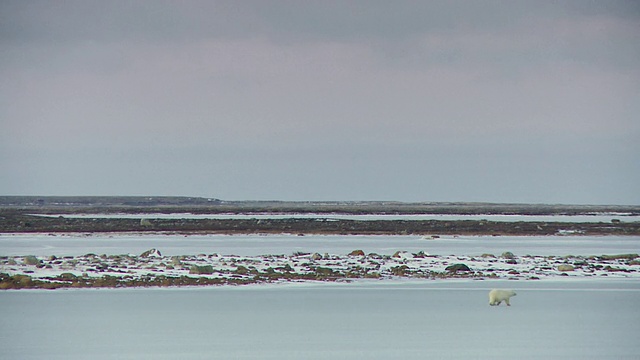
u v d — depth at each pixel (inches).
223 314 4916.3
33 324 4525.1
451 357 3708.2
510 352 3818.9
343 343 4015.8
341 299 5649.6
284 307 5246.1
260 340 4089.6
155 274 7190.0
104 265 7844.5
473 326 4512.8
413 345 3976.4
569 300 5625.0
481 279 7081.7
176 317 4810.5
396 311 5088.6
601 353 3791.8
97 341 4033.0
